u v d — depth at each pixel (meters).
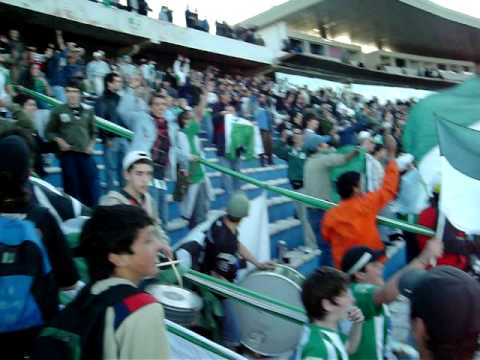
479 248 4.34
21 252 1.76
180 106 9.78
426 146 3.82
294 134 7.80
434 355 1.15
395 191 4.17
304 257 6.00
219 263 3.87
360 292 2.84
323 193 5.90
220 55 24.14
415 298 1.22
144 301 1.53
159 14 21.06
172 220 6.44
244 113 12.99
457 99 3.71
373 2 32.84
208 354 2.49
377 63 40.31
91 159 5.31
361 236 4.05
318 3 32.22
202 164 5.91
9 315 1.68
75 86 5.22
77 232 2.40
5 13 15.61
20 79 9.10
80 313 1.55
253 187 8.53
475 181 3.48
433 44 41.56
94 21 17.22
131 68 12.91
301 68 29.53
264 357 3.79
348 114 18.28
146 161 3.23
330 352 2.26
